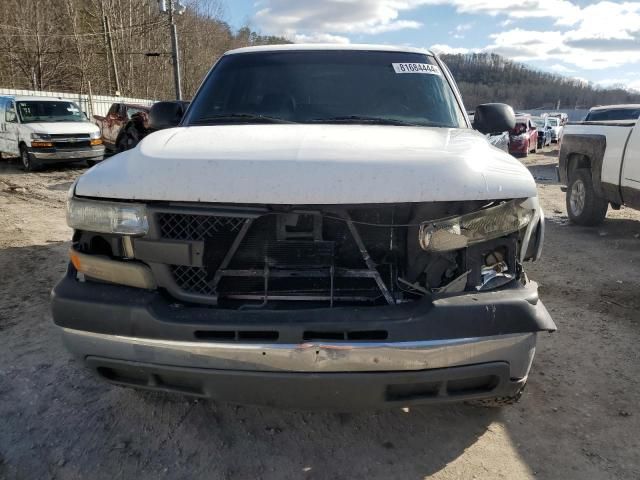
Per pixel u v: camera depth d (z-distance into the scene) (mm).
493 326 2004
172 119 3664
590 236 6805
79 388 3012
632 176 6059
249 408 2824
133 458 2439
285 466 2402
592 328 3900
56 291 2211
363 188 2031
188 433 2617
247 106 3354
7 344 3553
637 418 2773
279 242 2201
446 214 2135
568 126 7582
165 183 2105
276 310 2033
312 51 3697
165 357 2029
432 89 3451
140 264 2152
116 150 13969
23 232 6629
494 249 2189
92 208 2213
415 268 2178
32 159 12562
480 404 2744
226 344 1964
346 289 2213
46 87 36312
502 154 2605
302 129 2748
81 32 38031
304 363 1942
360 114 3254
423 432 2650
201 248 2094
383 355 1937
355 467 2398
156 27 41375
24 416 2748
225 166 2121
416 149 2316
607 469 2389
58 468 2375
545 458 2465
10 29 34812
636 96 104625
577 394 3006
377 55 3652
